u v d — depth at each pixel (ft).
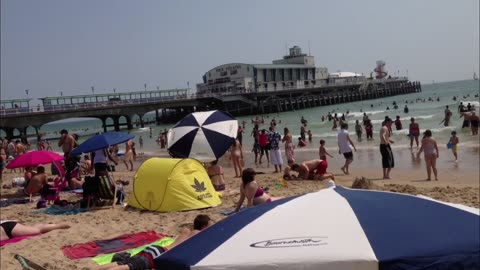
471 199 31.99
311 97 244.22
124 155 72.13
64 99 166.81
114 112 172.76
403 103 221.05
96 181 33.81
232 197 34.76
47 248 23.56
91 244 23.68
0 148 74.43
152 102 184.24
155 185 31.81
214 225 10.71
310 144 86.12
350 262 8.47
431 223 9.23
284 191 37.11
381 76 369.71
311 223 9.59
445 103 188.44
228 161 71.51
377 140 81.97
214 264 8.98
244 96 214.48
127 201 35.81
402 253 8.46
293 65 255.70
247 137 114.01
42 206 35.32
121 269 17.22
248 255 9.03
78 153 35.60
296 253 8.81
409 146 69.51
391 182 42.60
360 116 151.23
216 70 245.86
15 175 64.13
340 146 49.29
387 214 9.59
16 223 26.08
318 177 43.37
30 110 150.51
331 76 304.50
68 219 30.07
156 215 30.12
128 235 24.99
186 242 10.30
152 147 112.78
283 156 71.10
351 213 9.72
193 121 39.42
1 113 144.87
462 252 8.45
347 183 42.65
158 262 9.86
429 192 35.22
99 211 32.37
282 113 216.95
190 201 31.37
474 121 75.15
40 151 39.91
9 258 22.16
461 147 63.57
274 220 9.95
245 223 10.12
